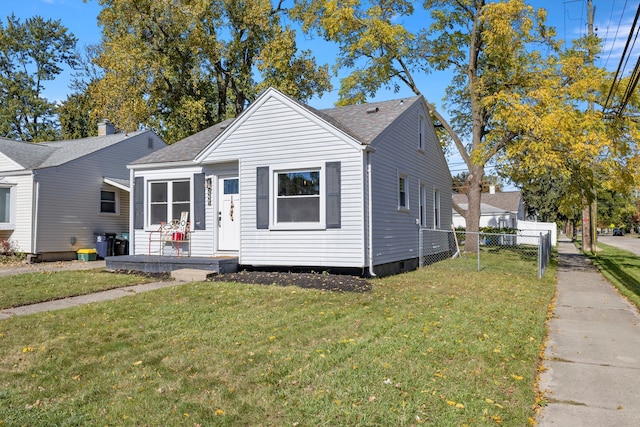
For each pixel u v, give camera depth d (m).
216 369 4.66
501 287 10.55
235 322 6.59
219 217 13.03
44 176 16.66
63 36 39.47
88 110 35.78
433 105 23.47
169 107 27.89
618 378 4.75
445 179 19.91
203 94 29.39
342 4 20.14
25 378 4.44
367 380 4.36
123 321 6.60
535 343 5.88
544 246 14.98
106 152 19.28
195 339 5.72
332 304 7.84
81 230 18.06
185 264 11.59
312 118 11.27
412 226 14.81
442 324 6.63
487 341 5.79
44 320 6.65
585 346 5.98
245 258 11.99
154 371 4.61
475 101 20.41
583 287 11.64
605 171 15.76
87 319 6.73
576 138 14.96
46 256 16.72
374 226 11.51
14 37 37.59
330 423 3.53
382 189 12.14
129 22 25.23
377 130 12.20
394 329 6.25
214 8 26.73
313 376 4.47
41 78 39.19
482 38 19.44
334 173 11.07
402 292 9.28
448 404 3.88
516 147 16.05
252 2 26.70
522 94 18.25
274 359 4.96
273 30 27.98
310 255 11.31
